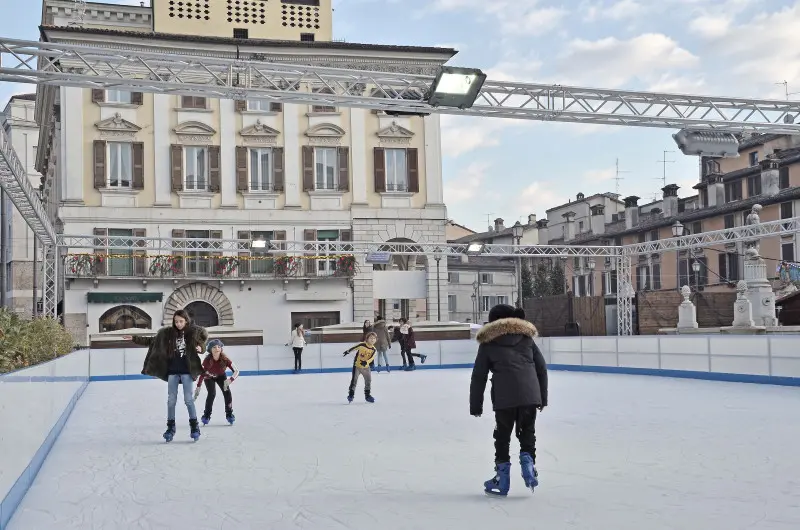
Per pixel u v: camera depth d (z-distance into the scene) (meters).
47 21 44.00
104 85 16.41
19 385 7.90
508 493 7.57
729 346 21.75
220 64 17.02
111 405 18.31
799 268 40.56
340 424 13.47
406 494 7.61
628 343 25.64
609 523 6.36
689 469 8.71
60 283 39.19
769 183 48.31
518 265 45.25
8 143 20.52
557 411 14.85
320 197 40.81
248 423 13.92
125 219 38.44
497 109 18.25
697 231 53.94
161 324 38.53
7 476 7.01
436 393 19.77
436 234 41.75
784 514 6.60
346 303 40.44
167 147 39.19
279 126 40.56
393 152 41.78
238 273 39.34
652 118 19.08
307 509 7.07
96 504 7.55
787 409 14.74
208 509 7.20
